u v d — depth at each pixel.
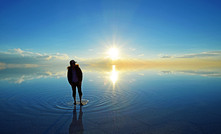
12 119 3.51
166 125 3.13
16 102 4.95
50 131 2.90
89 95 5.88
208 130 2.87
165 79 10.70
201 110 4.06
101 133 2.79
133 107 4.36
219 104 4.59
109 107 4.37
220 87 7.43
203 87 7.48
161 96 5.67
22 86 8.04
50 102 4.93
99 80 10.38
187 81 9.61
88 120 3.42
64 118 3.55
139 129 2.95
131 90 6.82
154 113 3.86
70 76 4.71
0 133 2.82
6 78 11.91
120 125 3.15
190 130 2.88
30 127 3.08
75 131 2.89
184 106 4.43
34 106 4.49
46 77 12.70
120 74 15.27
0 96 5.79
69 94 6.11
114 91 6.61
